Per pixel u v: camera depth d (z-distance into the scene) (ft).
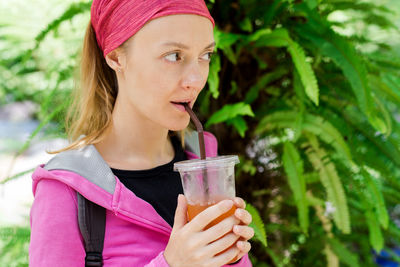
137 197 3.23
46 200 3.10
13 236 5.63
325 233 6.57
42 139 5.73
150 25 3.03
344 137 6.15
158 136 3.63
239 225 2.79
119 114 3.56
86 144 3.46
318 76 6.07
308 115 5.74
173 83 3.10
